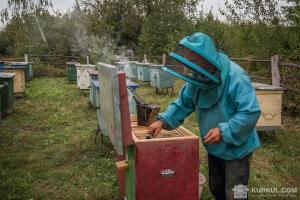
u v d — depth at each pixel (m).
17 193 4.07
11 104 8.63
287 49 9.50
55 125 7.61
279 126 5.86
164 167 2.60
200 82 2.23
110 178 4.43
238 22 11.07
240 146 2.39
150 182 2.60
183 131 2.91
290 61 8.91
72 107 9.75
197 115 2.56
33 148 5.93
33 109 9.52
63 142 6.28
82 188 4.20
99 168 4.81
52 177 4.56
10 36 22.61
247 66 10.13
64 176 4.58
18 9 15.34
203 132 2.53
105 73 3.13
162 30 22.67
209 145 2.51
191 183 2.66
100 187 4.17
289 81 8.43
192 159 2.63
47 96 11.97
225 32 14.78
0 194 4.01
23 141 6.38
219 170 2.66
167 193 2.63
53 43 22.70
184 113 2.71
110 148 5.66
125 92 2.60
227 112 2.33
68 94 12.38
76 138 6.48
